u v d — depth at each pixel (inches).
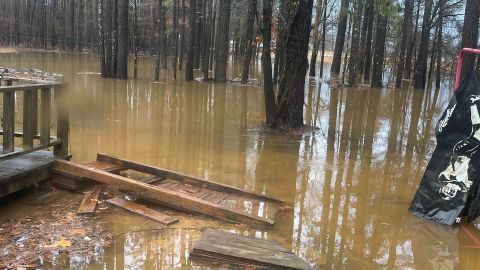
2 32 1989.4
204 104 611.8
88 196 225.1
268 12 416.2
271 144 383.9
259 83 949.8
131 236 185.3
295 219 217.6
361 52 1259.8
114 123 439.2
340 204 242.5
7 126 213.2
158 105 580.1
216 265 164.6
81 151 326.0
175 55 954.7
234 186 261.7
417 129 504.4
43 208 209.9
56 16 1985.7
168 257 168.4
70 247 171.5
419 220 225.5
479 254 190.5
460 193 220.5
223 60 920.3
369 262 177.0
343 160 340.2
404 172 314.7
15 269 152.2
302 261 168.1
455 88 238.2
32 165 226.1
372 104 724.0
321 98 766.5
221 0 909.2
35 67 1012.5
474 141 218.2
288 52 437.7
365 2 763.4
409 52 1395.2
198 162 315.9
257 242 180.2
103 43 867.4
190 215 212.1
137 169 259.4
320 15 1235.9
